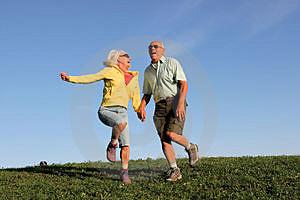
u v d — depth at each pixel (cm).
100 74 875
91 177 985
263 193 852
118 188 881
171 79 877
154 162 1107
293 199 823
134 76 909
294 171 997
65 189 884
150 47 886
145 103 930
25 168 1177
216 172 992
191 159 969
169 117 887
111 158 905
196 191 862
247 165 1064
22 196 845
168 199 818
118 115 878
